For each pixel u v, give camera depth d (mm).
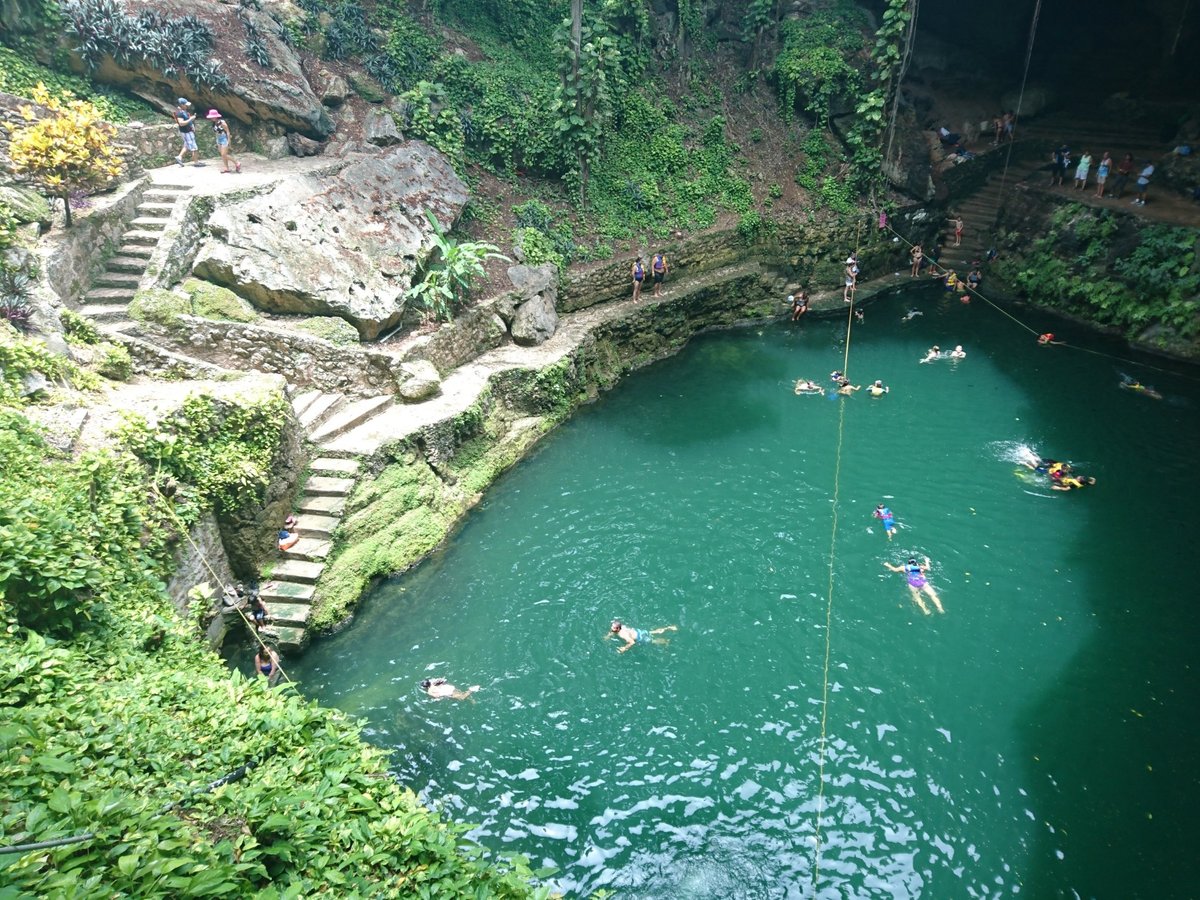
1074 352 26062
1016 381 24375
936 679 13805
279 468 15203
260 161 22453
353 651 14312
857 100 31984
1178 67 33156
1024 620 15094
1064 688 13609
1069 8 35188
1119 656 14250
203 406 13820
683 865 10711
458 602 15570
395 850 6871
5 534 9203
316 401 17797
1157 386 23656
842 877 10578
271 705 8766
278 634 13953
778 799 11688
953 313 29688
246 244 18281
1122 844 11016
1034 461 19969
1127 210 27641
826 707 13242
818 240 30891
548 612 15297
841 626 14945
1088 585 15945
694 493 19125
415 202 22562
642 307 25906
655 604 15492
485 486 19172
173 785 6797
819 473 19906
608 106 26922
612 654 14297
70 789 6062
